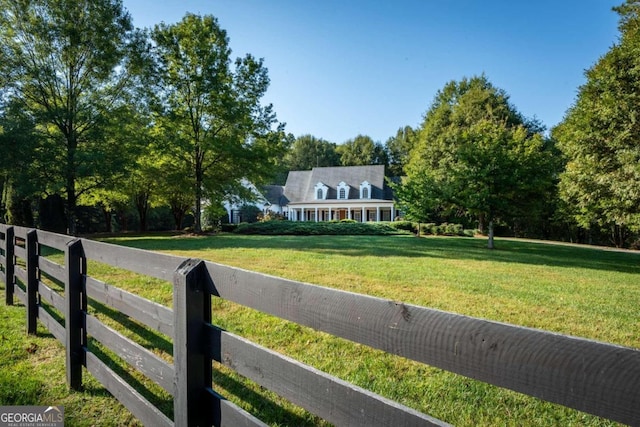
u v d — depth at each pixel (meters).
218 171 17.17
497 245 15.46
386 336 0.94
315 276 6.05
